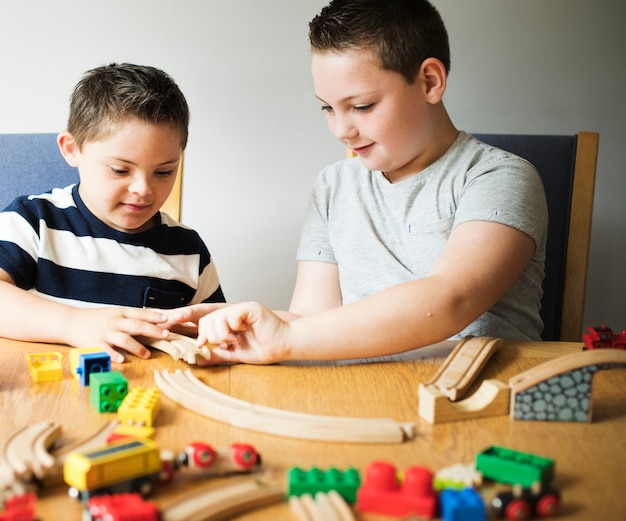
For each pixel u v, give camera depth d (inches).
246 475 20.1
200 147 72.1
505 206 38.0
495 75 72.4
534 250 38.5
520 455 20.4
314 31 39.7
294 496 18.4
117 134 42.2
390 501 18.1
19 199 46.6
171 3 70.0
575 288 55.6
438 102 43.4
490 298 33.9
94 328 32.6
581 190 55.4
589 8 71.7
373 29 37.9
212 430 23.2
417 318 31.2
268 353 30.2
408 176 45.6
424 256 44.6
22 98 70.3
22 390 26.4
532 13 71.6
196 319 35.6
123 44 70.2
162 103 43.2
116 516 16.2
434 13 42.1
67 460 18.2
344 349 30.4
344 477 18.9
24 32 69.4
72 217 47.3
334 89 39.2
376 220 46.8
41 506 17.8
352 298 47.0
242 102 71.7
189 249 52.0
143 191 43.9
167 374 27.7
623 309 76.3
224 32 70.6
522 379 24.9
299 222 73.8
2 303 34.7
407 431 22.9
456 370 28.2
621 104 73.1
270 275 74.6
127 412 23.1
